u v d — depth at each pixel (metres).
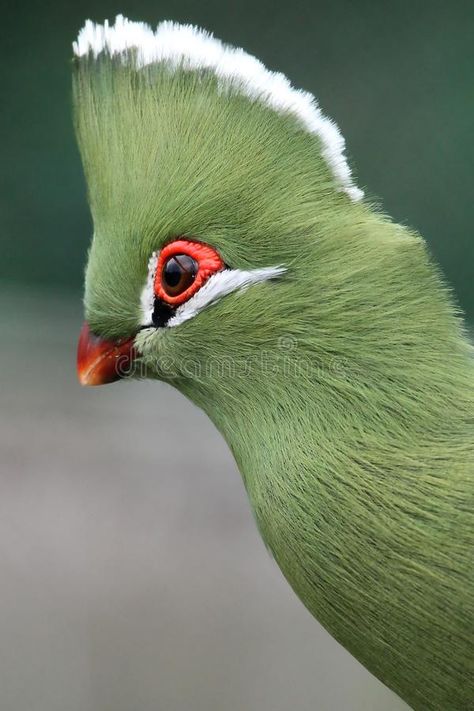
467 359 1.59
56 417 2.56
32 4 2.73
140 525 2.30
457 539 1.58
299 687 2.12
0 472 2.39
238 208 1.59
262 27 2.67
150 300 1.61
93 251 1.62
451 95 2.54
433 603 1.58
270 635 2.16
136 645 2.14
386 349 1.59
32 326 2.72
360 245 1.59
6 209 2.73
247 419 1.60
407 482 1.58
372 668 1.59
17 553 2.25
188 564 2.24
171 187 1.60
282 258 1.59
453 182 2.53
